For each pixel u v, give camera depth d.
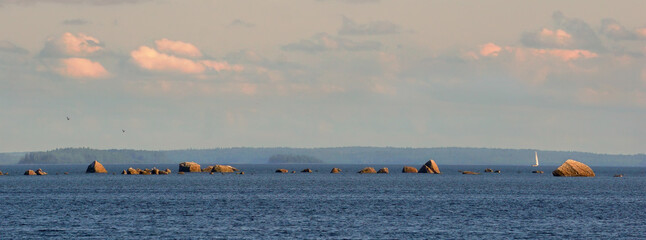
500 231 186.00
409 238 174.12
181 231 183.75
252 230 186.25
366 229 189.00
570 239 173.75
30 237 172.25
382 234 180.12
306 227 192.50
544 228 192.38
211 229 187.75
